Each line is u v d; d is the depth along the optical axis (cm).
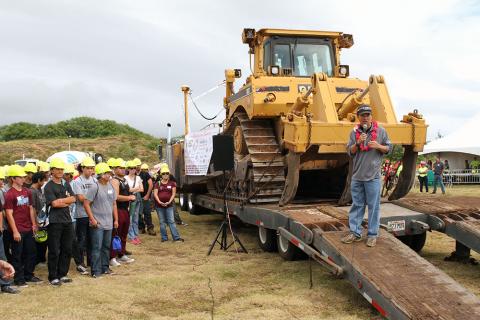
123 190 834
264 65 977
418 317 441
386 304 481
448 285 500
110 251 782
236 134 995
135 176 1019
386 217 704
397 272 527
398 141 773
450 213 733
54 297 607
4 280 628
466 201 803
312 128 733
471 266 733
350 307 553
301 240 667
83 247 767
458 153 2747
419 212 740
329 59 998
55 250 672
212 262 793
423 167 2098
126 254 860
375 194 596
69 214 690
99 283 675
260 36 973
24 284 672
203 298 596
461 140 2617
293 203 888
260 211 822
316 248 650
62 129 5634
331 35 989
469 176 2567
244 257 824
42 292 631
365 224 669
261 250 879
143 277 698
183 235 1095
